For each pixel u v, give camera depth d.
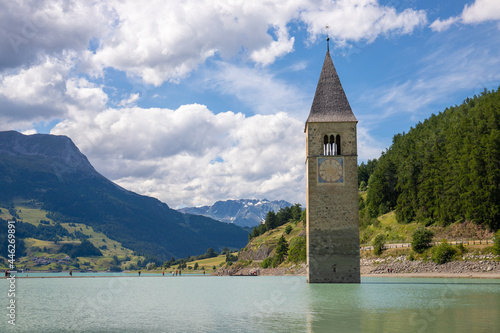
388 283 77.06
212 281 113.12
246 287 80.38
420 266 113.06
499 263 100.50
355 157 75.31
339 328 33.00
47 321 38.16
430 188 154.38
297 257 183.62
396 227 160.00
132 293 69.06
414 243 120.25
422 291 61.41
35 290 76.94
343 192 74.88
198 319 38.47
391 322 35.25
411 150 187.62
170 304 50.91
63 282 107.25
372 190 196.38
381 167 199.50
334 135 76.38
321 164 75.50
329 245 74.06
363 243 165.62
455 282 80.62
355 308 43.78
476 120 152.38
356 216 74.19
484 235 124.62
